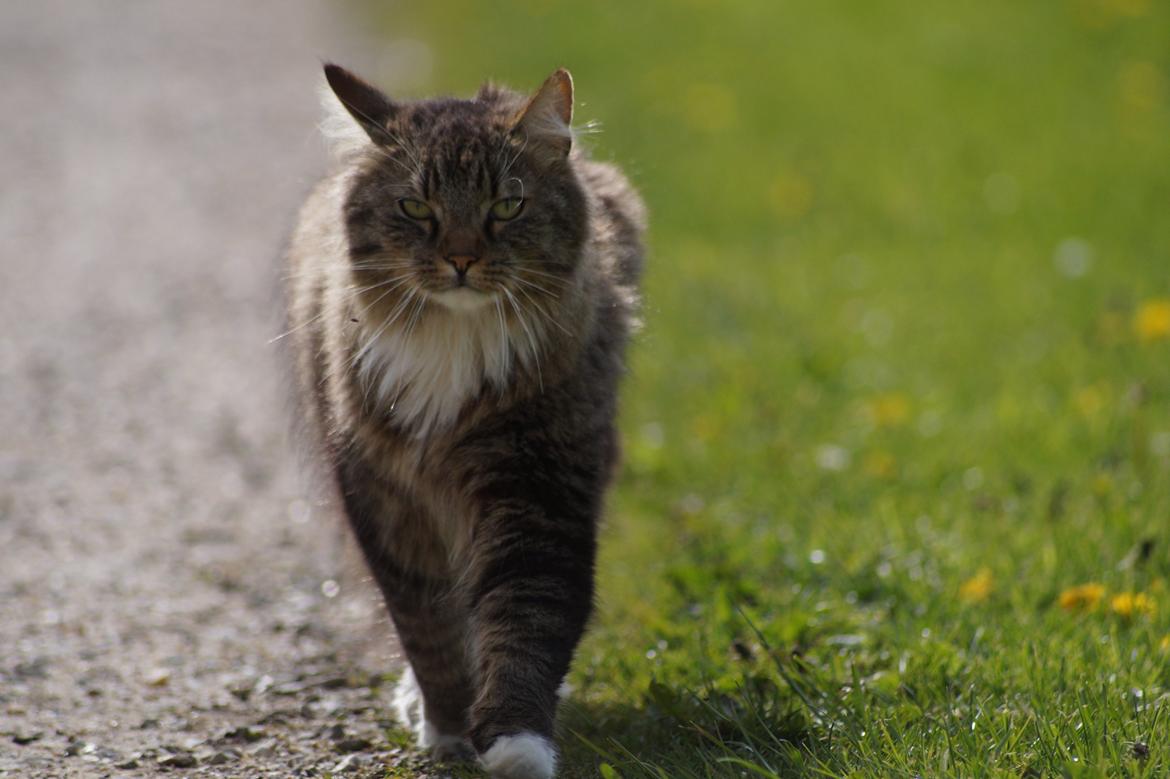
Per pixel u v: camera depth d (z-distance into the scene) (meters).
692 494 11.38
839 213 18.53
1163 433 11.41
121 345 15.27
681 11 28.92
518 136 7.68
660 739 7.51
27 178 21.34
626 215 9.09
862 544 9.88
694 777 6.72
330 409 7.95
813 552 9.81
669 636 8.80
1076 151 20.03
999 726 6.94
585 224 7.84
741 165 20.23
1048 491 10.52
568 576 7.32
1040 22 26.61
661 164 20.08
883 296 15.53
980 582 8.98
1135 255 16.08
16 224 19.30
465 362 7.48
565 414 7.48
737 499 11.15
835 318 15.07
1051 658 7.74
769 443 12.11
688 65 24.98
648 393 13.29
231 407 13.67
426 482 7.66
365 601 9.16
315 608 9.69
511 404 7.43
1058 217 17.61
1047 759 6.52
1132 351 13.22
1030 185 18.83
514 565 7.30
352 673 8.78
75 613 9.45
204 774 7.44
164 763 7.54
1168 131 20.67
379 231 7.59
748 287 15.96
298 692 8.49
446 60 25.48
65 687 8.41
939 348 13.98
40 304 16.45
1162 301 14.33
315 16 30.94
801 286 16.00
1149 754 6.44
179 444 12.77
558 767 7.34
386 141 7.68
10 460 12.24
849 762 6.75
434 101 8.12
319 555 10.55
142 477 12.01
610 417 7.84
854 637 8.49
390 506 7.82
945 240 17.28
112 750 7.66
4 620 9.28
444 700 7.86
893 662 8.10
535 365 7.45
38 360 14.75
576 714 7.93
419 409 7.55
